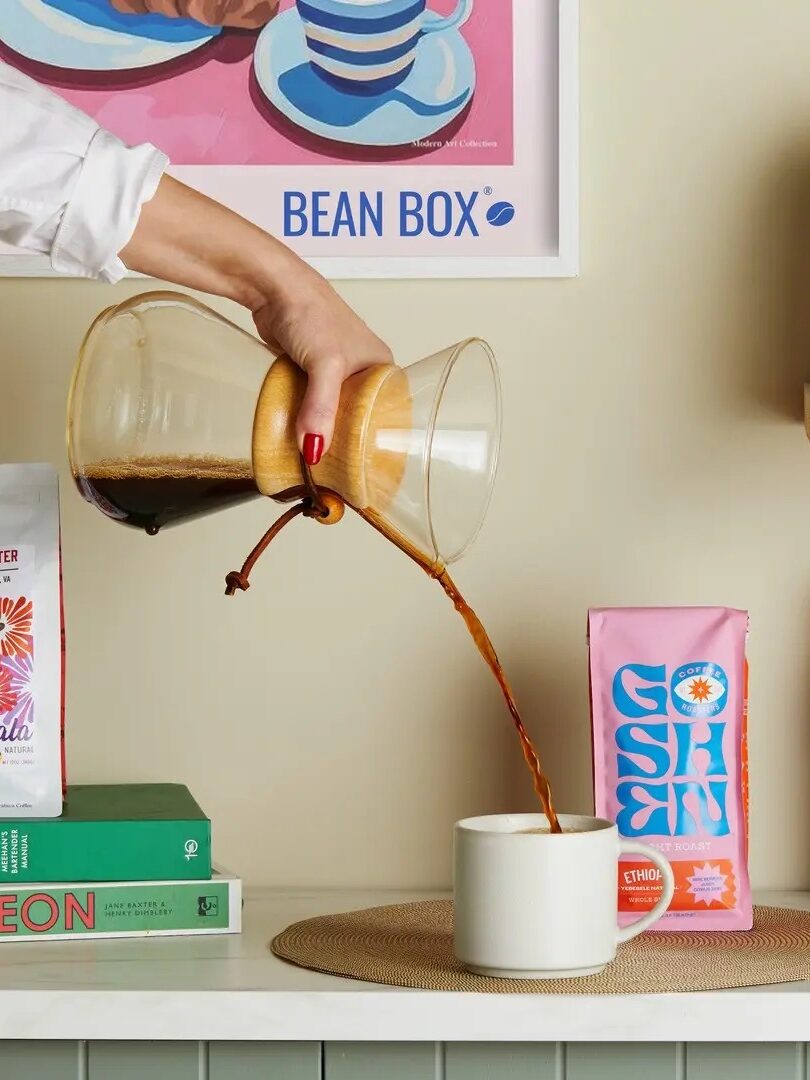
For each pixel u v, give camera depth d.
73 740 1.76
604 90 1.76
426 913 1.64
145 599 1.76
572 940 1.44
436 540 1.47
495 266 1.74
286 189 1.75
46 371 1.76
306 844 1.76
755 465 1.75
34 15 1.74
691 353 1.75
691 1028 1.42
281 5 1.75
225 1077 1.45
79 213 1.50
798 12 1.75
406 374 1.48
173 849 1.58
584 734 1.75
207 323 1.49
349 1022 1.43
